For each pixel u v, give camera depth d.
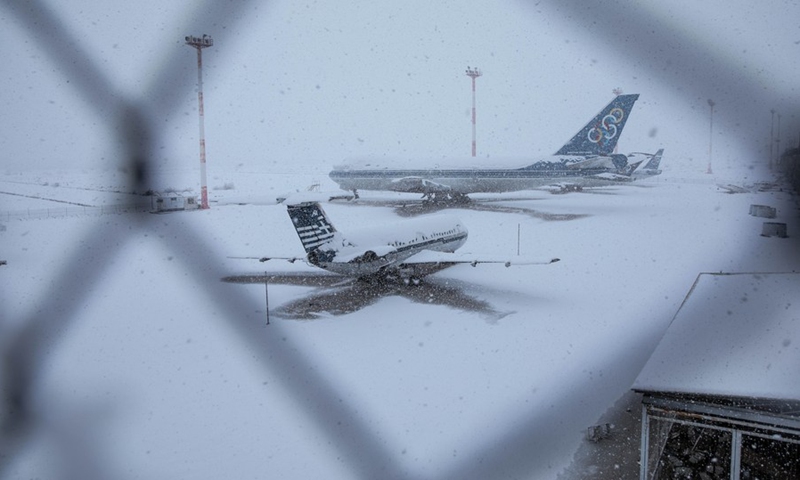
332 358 22.22
